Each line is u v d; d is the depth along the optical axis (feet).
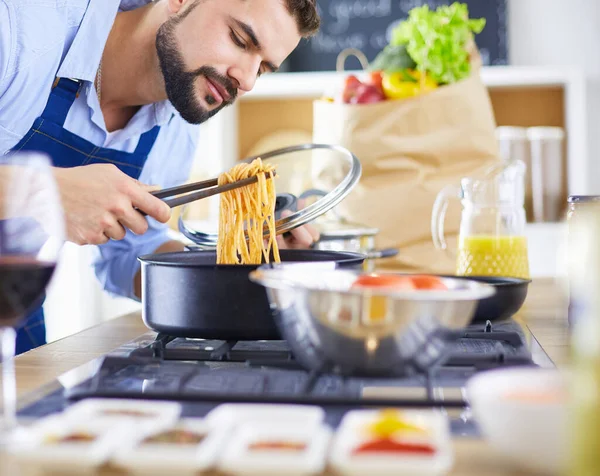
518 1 12.00
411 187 7.01
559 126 11.68
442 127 7.03
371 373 2.72
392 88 7.23
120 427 2.06
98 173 4.09
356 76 7.54
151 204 4.07
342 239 5.42
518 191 5.06
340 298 2.62
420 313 2.59
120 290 6.58
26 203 2.47
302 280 3.01
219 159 11.57
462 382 2.76
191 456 1.91
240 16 5.41
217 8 5.45
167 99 5.98
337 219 6.07
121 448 1.97
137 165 6.20
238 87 5.73
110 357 2.99
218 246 4.46
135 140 6.13
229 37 5.49
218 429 2.10
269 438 2.06
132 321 4.80
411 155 7.02
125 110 6.17
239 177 4.41
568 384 2.07
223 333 3.40
